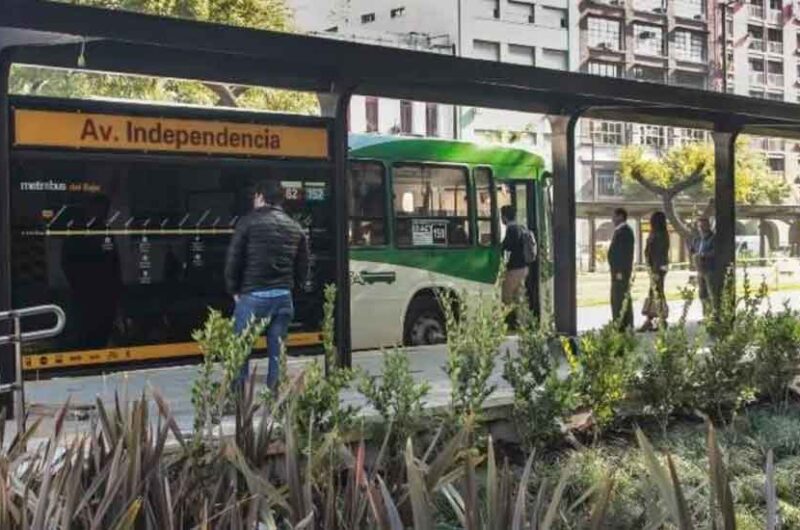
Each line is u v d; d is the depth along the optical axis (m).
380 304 13.00
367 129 49.12
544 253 15.07
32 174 8.80
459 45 59.06
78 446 4.18
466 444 4.62
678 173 49.97
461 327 6.97
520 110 11.65
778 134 15.10
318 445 5.14
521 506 3.46
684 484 6.12
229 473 4.39
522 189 15.05
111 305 9.39
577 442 7.38
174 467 4.49
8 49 7.86
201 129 9.73
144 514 3.93
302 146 10.19
